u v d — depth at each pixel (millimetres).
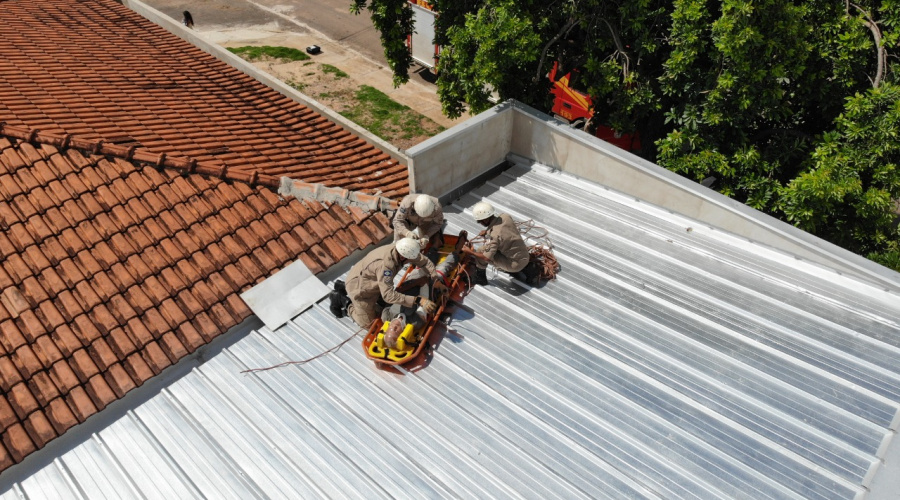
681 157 9836
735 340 5883
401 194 9211
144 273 6465
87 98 9219
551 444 4988
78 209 6773
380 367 5805
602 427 5098
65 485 5160
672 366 5629
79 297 6145
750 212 7125
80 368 5684
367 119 19688
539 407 5305
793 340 5855
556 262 6906
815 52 9531
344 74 22469
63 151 7230
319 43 24938
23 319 5879
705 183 10711
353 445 5117
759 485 4570
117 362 5785
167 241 6785
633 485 4641
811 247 6652
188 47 13602
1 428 5238
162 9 27750
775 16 8445
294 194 7750
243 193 7527
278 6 28500
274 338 6270
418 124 19531
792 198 8984
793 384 5387
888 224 9648
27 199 6734
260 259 6977
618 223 7785
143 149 7809
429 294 6223
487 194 8633
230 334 6434
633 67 10453
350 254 7352
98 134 7871
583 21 10141
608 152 8078
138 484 5086
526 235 7594
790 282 6582
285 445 5180
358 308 5828
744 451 4832
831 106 10250
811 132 11367
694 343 5863
